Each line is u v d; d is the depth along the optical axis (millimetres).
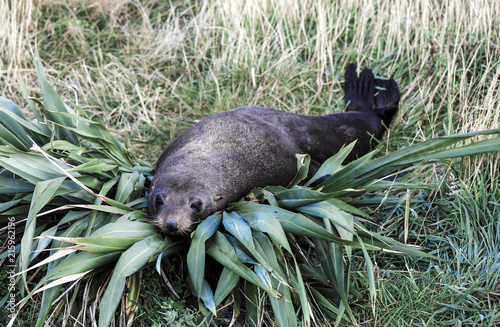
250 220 3742
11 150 3934
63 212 4191
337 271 3707
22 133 4387
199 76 7324
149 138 6379
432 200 4910
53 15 8180
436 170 5102
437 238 4523
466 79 6098
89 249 3439
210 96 7000
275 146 4957
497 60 6133
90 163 4035
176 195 4148
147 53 7691
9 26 7375
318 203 3887
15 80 6871
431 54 6691
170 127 6492
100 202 3938
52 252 3762
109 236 3545
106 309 3318
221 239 3736
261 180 4746
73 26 7805
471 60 6172
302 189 3885
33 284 3912
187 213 4051
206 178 4352
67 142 4180
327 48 7180
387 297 3936
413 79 6781
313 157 5578
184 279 4008
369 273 3418
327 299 3965
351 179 4215
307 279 4113
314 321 3557
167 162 4676
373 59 7035
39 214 3672
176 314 3604
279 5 7570
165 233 3877
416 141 5992
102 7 8359
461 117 5613
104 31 8078
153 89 7199
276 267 3578
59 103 4418
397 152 4090
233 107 6766
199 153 4629
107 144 4488
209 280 4078
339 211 3758
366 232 3990
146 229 3832
